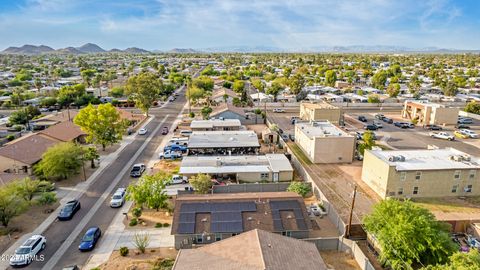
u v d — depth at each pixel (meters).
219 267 24.09
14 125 79.88
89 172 51.53
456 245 29.48
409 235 28.80
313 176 51.72
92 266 29.44
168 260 30.14
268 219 34.19
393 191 43.84
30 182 39.97
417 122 87.06
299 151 63.84
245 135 66.06
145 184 38.84
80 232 35.12
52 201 39.34
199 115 93.75
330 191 46.50
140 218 38.09
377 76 152.75
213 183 46.44
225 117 84.75
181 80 160.38
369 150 50.16
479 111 95.81
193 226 33.00
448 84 127.25
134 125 81.00
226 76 176.88
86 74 166.38
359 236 35.28
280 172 49.47
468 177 44.53
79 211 39.50
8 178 42.62
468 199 44.31
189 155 58.84
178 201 36.72
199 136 65.06
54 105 103.00
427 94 129.12
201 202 36.41
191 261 25.58
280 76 179.25
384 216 31.22
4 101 107.56
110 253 31.53
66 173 47.38
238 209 35.31
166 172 51.41
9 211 34.84
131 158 58.19
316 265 25.34
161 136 72.56
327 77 155.38
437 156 48.78
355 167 55.84
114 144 66.19
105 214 38.97
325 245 32.84
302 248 27.47
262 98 116.25
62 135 61.97
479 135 75.38
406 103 93.75
